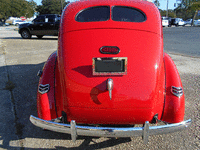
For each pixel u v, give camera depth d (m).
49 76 2.58
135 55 2.20
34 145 2.70
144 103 2.10
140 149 2.61
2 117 3.35
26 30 14.58
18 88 4.57
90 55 2.21
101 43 2.24
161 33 2.45
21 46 10.45
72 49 2.27
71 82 2.15
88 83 2.11
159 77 2.22
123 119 2.19
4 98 4.05
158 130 2.06
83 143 2.75
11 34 19.53
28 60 7.16
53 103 2.42
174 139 2.80
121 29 2.34
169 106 2.33
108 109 2.12
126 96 2.09
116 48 2.20
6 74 5.55
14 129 3.04
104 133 2.05
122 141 2.79
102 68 2.10
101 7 2.55
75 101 2.14
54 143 2.75
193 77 5.20
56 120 2.41
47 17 14.02
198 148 2.59
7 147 2.64
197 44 10.95
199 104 3.75
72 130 2.08
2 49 9.42
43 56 7.86
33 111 3.56
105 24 2.38
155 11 2.56
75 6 2.63
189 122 2.19
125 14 2.50
